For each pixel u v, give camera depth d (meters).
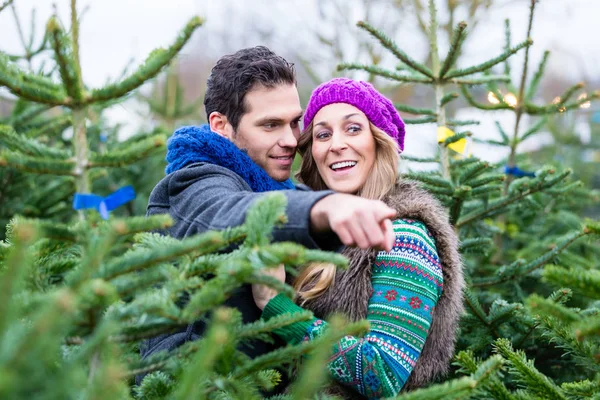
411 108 2.69
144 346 1.54
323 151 1.79
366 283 1.49
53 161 1.04
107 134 3.89
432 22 2.64
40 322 0.55
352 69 2.58
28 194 3.00
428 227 1.60
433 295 1.50
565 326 1.26
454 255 1.63
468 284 2.36
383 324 1.42
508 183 2.91
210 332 0.73
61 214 3.07
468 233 2.63
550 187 2.50
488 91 2.96
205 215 1.34
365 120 1.77
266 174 1.82
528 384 1.22
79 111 1.06
